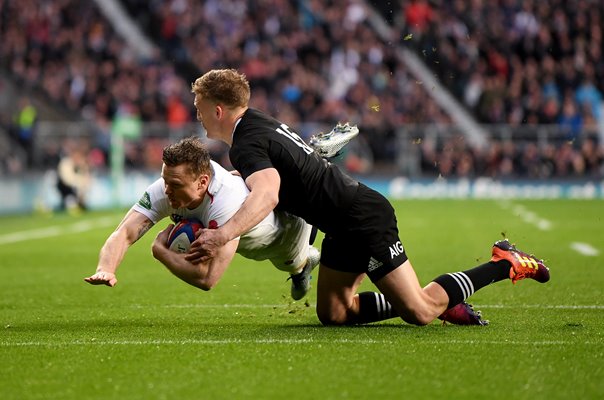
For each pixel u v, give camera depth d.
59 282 21.11
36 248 29.94
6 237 34.28
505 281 19.91
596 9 64.56
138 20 69.44
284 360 11.28
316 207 12.94
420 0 64.19
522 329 13.53
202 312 16.05
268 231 13.36
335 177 13.00
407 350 11.81
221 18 65.69
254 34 64.50
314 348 11.98
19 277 22.16
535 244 29.28
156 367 10.96
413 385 10.10
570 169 59.16
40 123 58.94
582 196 59.03
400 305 13.27
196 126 57.75
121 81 60.81
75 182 49.53
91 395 9.79
